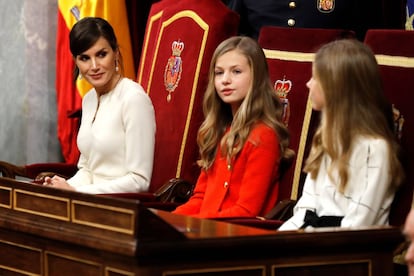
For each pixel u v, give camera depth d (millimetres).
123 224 4383
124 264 4406
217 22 7297
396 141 5508
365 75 5422
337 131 5352
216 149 6496
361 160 5289
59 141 10125
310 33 6668
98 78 7184
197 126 7332
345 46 5465
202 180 6609
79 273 4711
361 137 5328
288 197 6402
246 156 6266
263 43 6918
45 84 10219
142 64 8125
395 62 5984
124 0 9180
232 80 6355
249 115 6309
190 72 7410
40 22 10172
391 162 5297
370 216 5219
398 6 7523
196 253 4367
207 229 4699
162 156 7488
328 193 5398
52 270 4906
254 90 6332
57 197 4840
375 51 6090
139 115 7133
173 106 7504
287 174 6445
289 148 6496
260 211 6273
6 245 5230
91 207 4594
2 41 10469
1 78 10508
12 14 10391
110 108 7238
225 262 4441
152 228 4305
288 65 6703
